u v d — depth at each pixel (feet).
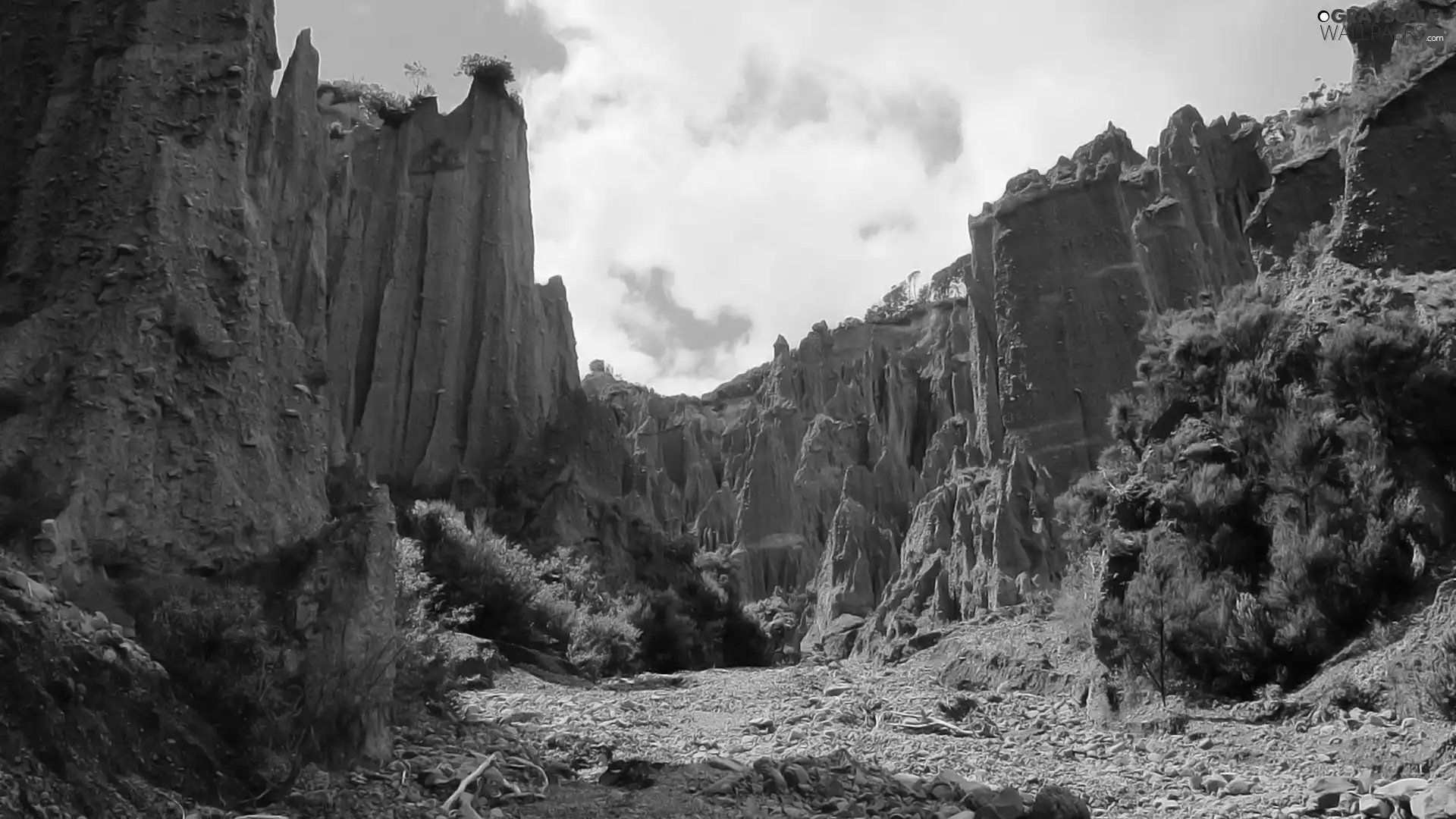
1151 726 54.95
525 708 56.24
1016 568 142.20
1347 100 91.76
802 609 253.03
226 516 42.24
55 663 30.94
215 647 36.70
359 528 43.19
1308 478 60.03
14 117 49.67
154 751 31.63
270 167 53.72
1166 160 168.35
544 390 182.39
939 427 281.74
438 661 49.26
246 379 45.60
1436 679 46.16
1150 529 65.92
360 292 173.78
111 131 47.42
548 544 148.25
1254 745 48.70
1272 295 74.59
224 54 50.39
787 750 49.34
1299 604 56.44
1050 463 145.38
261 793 33.27
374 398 167.73
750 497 302.04
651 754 46.83
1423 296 66.54
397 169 184.24
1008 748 53.57
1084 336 149.07
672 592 141.28
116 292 43.83
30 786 27.53
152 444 41.86
